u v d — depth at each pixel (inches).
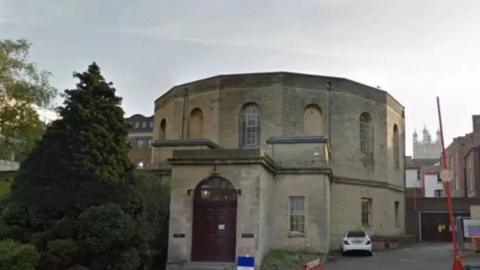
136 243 796.0
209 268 854.5
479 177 1993.1
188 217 911.7
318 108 1320.1
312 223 1073.5
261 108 1295.5
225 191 923.4
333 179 1277.1
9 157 1411.2
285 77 1300.4
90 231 741.9
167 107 1473.9
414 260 1013.8
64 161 816.3
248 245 887.1
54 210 789.2
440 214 1621.6
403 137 1593.3
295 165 1106.1
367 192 1354.6
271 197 1066.1
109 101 888.3
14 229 769.6
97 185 811.4
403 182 1560.0
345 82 1353.3
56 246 721.0
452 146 2397.9
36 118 1230.9
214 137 1315.2
